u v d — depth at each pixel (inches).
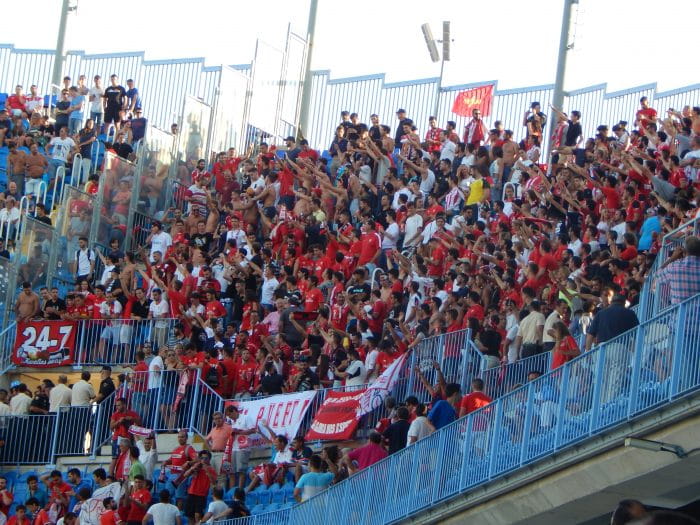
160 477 977.5
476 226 1086.4
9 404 1098.7
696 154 1087.0
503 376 861.2
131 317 1163.9
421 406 817.5
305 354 1013.8
